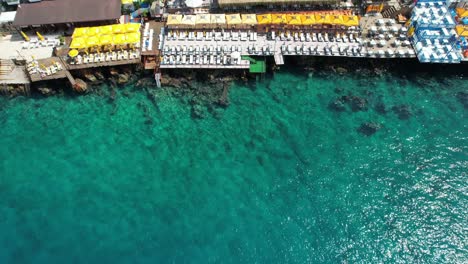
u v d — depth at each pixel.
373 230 49.22
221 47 64.06
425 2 68.81
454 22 65.88
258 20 65.25
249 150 56.75
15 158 56.25
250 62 63.91
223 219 50.19
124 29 64.25
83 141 57.97
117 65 63.69
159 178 54.09
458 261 46.41
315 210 50.97
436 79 64.75
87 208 51.31
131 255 47.31
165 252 47.50
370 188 52.91
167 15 68.94
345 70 65.25
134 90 63.50
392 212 50.69
